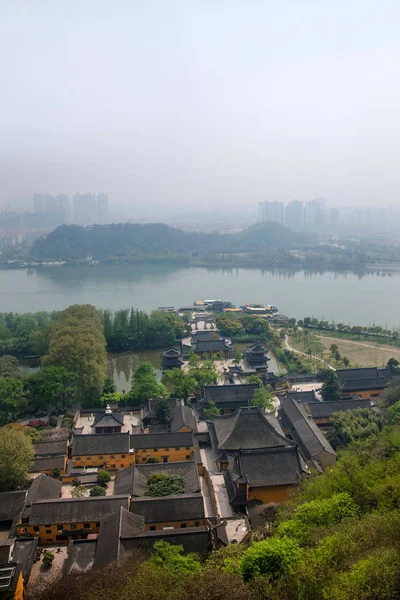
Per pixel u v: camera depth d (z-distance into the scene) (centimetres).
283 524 5609
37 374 13088
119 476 9219
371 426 10469
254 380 14300
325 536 4847
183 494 8156
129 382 16212
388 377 14300
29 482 9200
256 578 4328
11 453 8944
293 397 13025
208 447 10838
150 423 12150
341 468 6825
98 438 10344
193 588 4166
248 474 8256
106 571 5303
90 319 17838
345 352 18662
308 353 18038
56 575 6103
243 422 9831
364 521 4788
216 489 8900
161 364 17300
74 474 9594
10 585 5703
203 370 14400
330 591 3756
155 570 4981
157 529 7500
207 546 6638
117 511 7262
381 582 3616
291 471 8356
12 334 19988
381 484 5722
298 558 4541
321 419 11869
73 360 13388
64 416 12412
